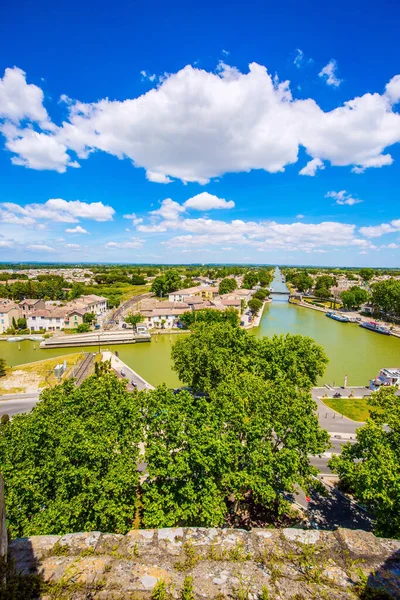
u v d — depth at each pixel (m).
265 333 92.06
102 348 77.50
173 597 6.41
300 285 187.25
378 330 96.44
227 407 22.45
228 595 6.46
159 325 97.75
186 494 17.06
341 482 27.75
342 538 7.89
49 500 16.95
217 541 7.86
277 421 21.92
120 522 16.45
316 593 6.57
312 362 39.38
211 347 44.31
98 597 6.29
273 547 7.72
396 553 7.51
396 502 17.11
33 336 85.81
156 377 57.25
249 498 24.91
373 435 20.89
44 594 6.23
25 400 47.12
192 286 181.50
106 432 19.97
